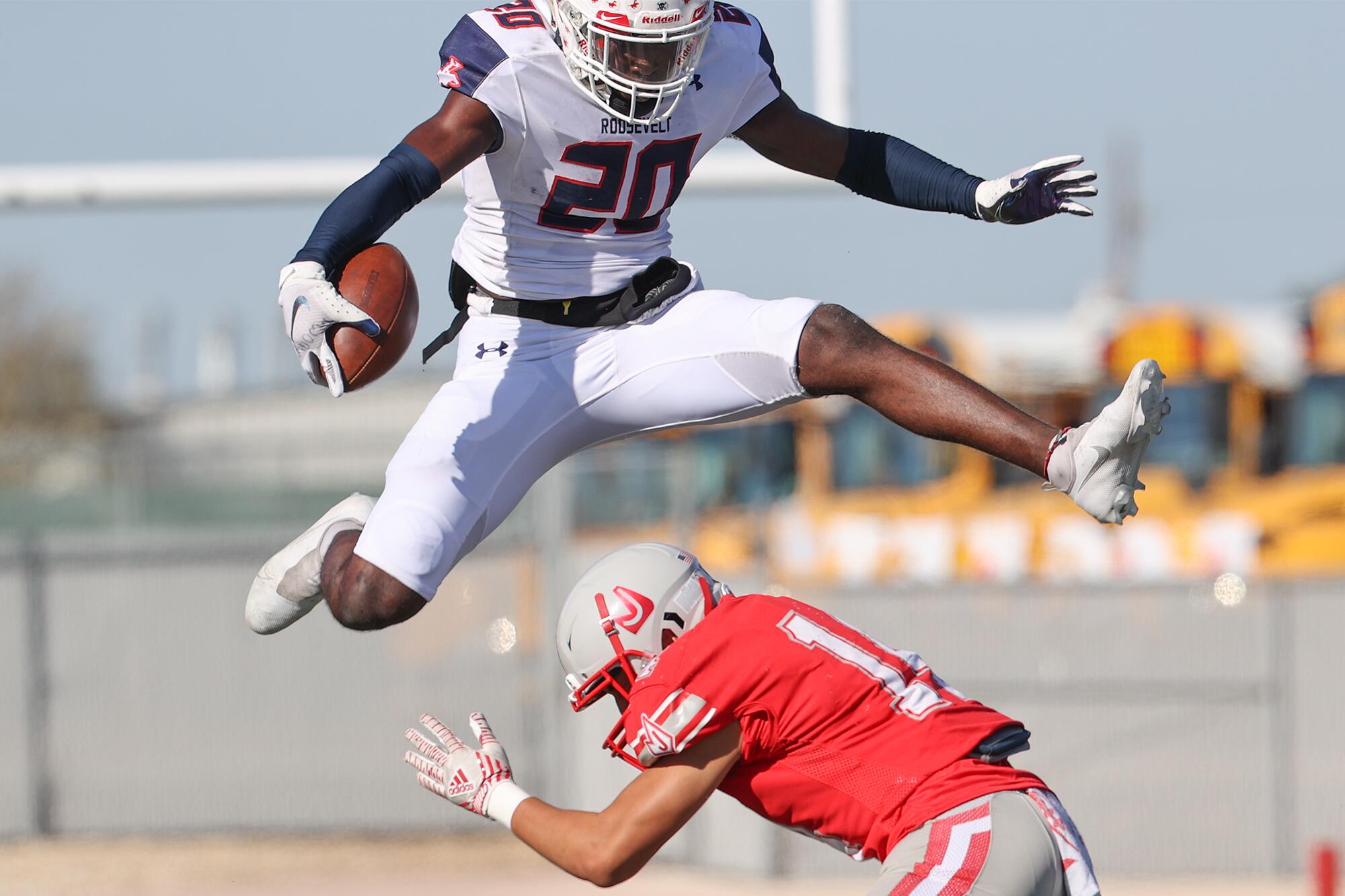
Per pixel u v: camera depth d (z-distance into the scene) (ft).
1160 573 193.77
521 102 47.26
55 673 137.80
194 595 138.10
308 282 43.06
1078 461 41.55
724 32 50.24
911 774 43.86
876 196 52.90
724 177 100.37
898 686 44.98
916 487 201.46
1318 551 192.13
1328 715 120.06
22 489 190.80
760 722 44.27
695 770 44.42
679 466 127.03
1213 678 121.49
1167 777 121.08
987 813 43.11
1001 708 123.13
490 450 49.80
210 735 136.98
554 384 50.31
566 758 128.26
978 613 124.06
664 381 49.37
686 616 47.50
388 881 118.52
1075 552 196.34
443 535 48.47
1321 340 196.34
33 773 136.87
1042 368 194.39
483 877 119.34
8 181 104.83
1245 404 196.44
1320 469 194.90
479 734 48.37
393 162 45.85
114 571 138.51
